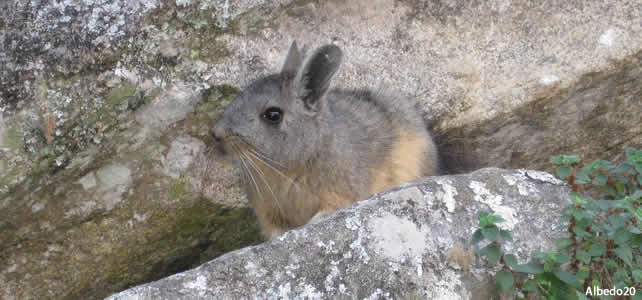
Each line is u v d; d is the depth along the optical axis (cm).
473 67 861
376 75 862
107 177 760
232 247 888
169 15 755
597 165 582
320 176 764
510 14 871
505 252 545
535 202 581
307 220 800
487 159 902
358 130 785
